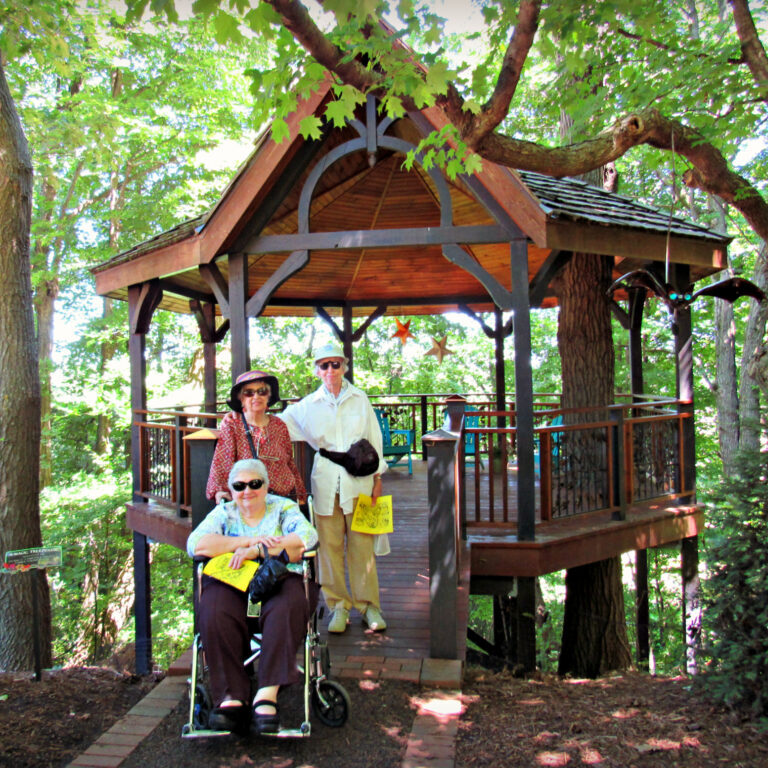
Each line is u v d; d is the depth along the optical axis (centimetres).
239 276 595
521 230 540
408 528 691
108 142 1038
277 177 573
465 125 354
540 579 1522
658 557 1238
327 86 516
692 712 361
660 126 420
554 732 340
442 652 405
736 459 390
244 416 385
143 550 734
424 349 2256
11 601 661
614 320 1655
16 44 646
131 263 698
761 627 354
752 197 477
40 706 393
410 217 817
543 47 379
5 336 676
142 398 751
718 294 657
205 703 322
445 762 306
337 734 330
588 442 641
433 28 318
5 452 670
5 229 673
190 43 1423
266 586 304
